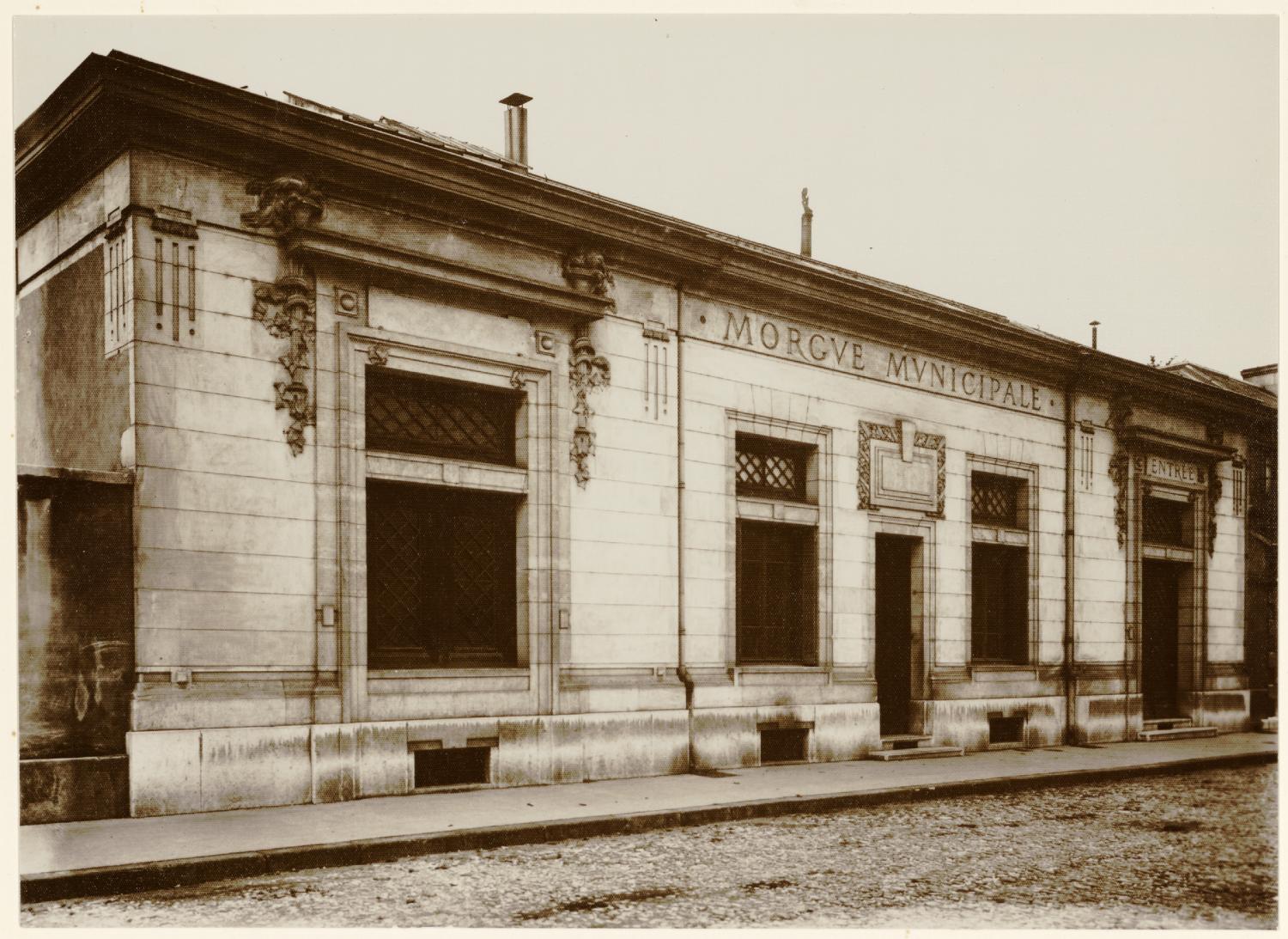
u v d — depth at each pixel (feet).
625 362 45.60
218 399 35.09
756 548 50.70
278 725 35.24
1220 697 71.20
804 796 38.32
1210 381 75.72
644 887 26.27
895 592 56.18
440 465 39.86
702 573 47.52
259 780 34.63
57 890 24.71
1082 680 63.00
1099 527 65.82
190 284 34.86
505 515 42.45
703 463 47.91
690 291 48.08
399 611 39.50
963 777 45.01
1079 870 28.94
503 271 41.96
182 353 34.50
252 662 35.17
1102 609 65.31
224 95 34.73
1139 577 67.41
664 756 44.98
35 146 36.99
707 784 41.42
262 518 35.68
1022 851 31.30
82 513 32.76
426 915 23.66
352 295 38.09
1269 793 44.52
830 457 52.70
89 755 32.22
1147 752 58.08
